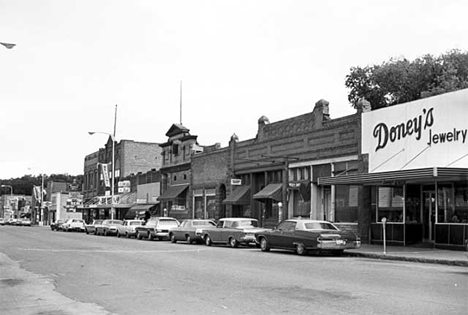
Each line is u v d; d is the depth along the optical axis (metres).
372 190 27.83
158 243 32.72
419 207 25.61
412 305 9.55
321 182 27.33
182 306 9.86
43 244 30.12
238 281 13.23
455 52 39.25
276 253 23.23
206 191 44.53
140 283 13.09
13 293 11.81
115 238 40.56
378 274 14.49
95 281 13.59
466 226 21.95
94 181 77.94
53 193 98.94
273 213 35.59
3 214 149.12
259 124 37.44
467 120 22.20
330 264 17.70
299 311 9.19
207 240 30.06
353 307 9.45
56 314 9.36
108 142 72.62
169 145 52.47
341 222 29.70
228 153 41.12
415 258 19.33
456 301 9.95
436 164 23.48
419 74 39.00
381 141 26.69
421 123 24.48
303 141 32.69
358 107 28.39
